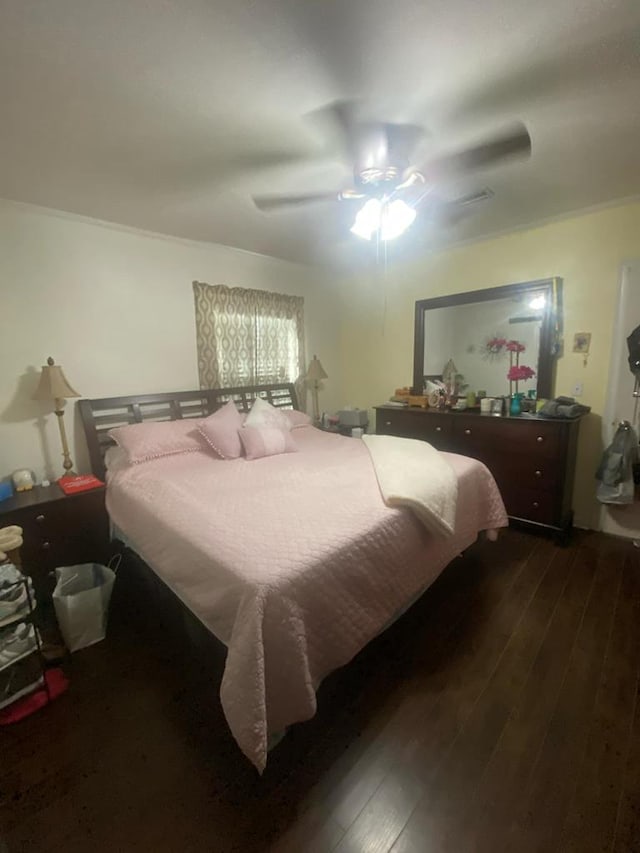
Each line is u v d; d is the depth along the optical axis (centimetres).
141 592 231
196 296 318
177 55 123
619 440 263
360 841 108
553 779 123
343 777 125
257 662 111
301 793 121
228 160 188
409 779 124
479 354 338
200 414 326
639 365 253
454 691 157
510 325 317
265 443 265
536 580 233
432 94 145
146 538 182
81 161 188
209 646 158
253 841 108
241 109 151
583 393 289
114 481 231
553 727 141
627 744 134
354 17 111
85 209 247
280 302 376
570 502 293
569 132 172
